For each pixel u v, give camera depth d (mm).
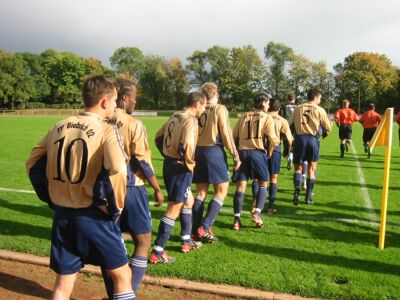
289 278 4086
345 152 15281
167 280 4059
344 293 3777
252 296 3785
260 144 5633
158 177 9906
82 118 2738
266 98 5793
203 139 5043
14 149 14664
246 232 5598
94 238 2668
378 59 72875
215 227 5809
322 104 77312
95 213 2678
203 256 4695
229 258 4633
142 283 4059
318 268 4363
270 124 5637
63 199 2691
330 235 5496
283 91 79188
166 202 7223
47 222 5891
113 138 2652
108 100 2803
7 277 4164
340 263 4520
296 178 7164
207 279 4078
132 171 3699
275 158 6453
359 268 4383
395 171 11070
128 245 4992
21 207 6691
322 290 3832
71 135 2688
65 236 2719
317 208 6973
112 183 2562
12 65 71750
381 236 4957
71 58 81562
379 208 7000
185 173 4465
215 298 3809
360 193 8203
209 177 5027
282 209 6895
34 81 77000
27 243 4957
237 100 80062
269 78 80000
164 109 86188
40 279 4148
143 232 3701
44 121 35375
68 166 2648
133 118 3801
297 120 7094
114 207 2619
